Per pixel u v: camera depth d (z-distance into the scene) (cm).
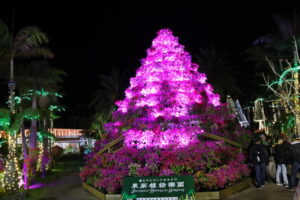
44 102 1997
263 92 3181
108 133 1483
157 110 1255
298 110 1722
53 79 1962
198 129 1223
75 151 4984
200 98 1345
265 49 2734
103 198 1058
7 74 1834
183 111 1280
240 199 988
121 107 1431
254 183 1235
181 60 1391
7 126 1416
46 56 1658
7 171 1223
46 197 1147
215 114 1377
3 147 1744
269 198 984
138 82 1416
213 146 1134
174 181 909
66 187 1359
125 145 1314
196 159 1071
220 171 1063
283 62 2605
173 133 1196
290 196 995
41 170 1795
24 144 1620
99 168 1238
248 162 1352
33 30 1554
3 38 1549
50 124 2584
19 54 1606
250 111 3909
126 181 927
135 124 1301
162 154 1122
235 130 1492
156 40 1429
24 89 1922
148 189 910
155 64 1348
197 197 990
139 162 1173
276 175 1173
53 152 2392
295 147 1040
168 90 1302
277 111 2650
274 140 1650
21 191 1137
